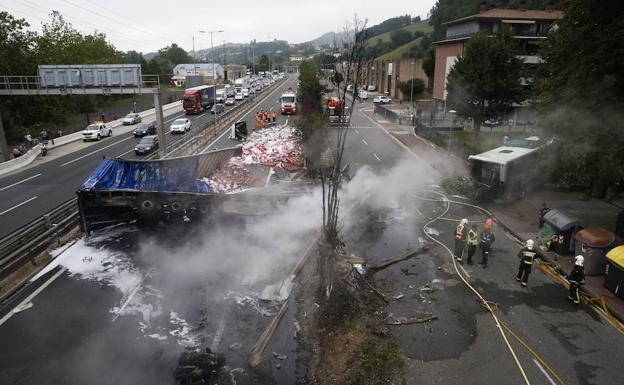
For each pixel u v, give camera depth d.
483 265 14.91
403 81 84.31
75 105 60.88
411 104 69.56
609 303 12.42
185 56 189.25
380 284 13.60
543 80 22.45
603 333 11.25
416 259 15.48
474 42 37.41
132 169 18.06
